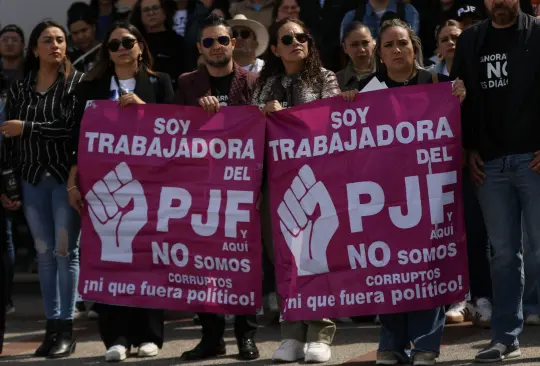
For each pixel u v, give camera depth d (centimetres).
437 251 594
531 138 582
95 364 653
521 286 600
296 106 618
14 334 782
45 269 696
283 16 905
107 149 646
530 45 580
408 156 598
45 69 704
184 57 888
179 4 975
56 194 688
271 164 620
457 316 739
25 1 1097
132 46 657
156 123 643
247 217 627
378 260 598
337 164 607
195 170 636
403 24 607
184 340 726
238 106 634
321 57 881
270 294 789
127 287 641
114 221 645
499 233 595
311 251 607
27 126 678
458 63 604
